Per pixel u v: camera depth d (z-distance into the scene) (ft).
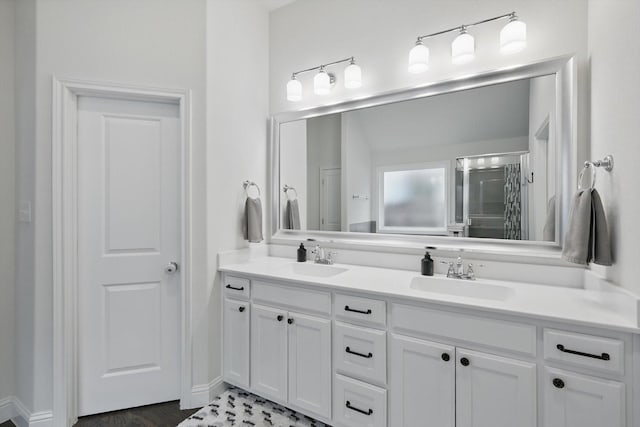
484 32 5.65
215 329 6.63
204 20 6.50
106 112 6.10
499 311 3.94
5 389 6.03
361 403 5.01
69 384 5.76
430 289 5.57
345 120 7.18
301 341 5.61
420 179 6.34
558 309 3.88
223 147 6.91
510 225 5.50
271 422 5.75
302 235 7.79
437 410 4.42
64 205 5.69
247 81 7.59
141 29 6.15
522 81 5.39
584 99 4.88
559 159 5.04
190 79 6.40
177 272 6.44
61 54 5.69
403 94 6.42
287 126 7.96
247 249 7.40
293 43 7.91
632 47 3.53
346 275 5.85
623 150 3.74
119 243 6.17
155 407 6.29
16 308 6.06
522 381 3.87
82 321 5.97
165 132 6.42
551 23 5.12
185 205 6.32
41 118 5.58
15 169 6.06
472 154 5.84
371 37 6.83
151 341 6.36
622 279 3.78
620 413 3.41
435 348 4.41
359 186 7.02
